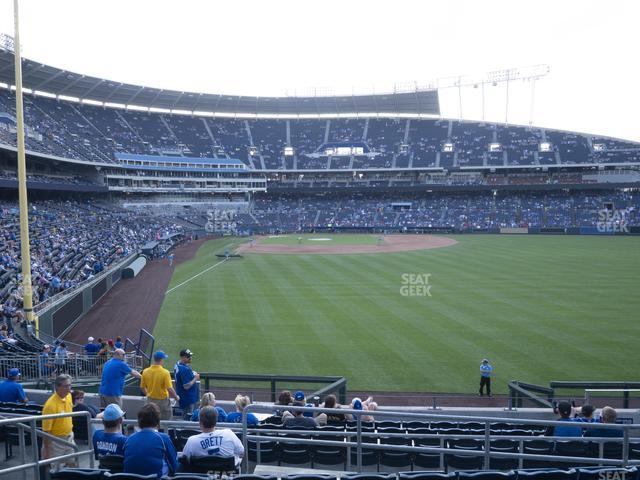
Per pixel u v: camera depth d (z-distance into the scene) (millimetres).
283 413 10680
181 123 102438
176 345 23375
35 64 66812
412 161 97250
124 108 97562
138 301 33656
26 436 8977
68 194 72500
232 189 96500
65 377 7809
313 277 41062
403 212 93312
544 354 21719
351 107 105812
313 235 85562
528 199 91438
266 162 99812
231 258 54125
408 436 8164
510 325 26062
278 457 9062
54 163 69938
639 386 15867
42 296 27312
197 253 61094
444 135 102562
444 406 16922
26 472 7270
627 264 46438
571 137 95562
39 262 34344
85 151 72938
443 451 7535
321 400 14383
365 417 10992
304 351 22344
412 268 45312
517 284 37031
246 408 7777
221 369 20250
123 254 48438
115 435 6973
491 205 91250
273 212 96375
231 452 6504
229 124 108062
